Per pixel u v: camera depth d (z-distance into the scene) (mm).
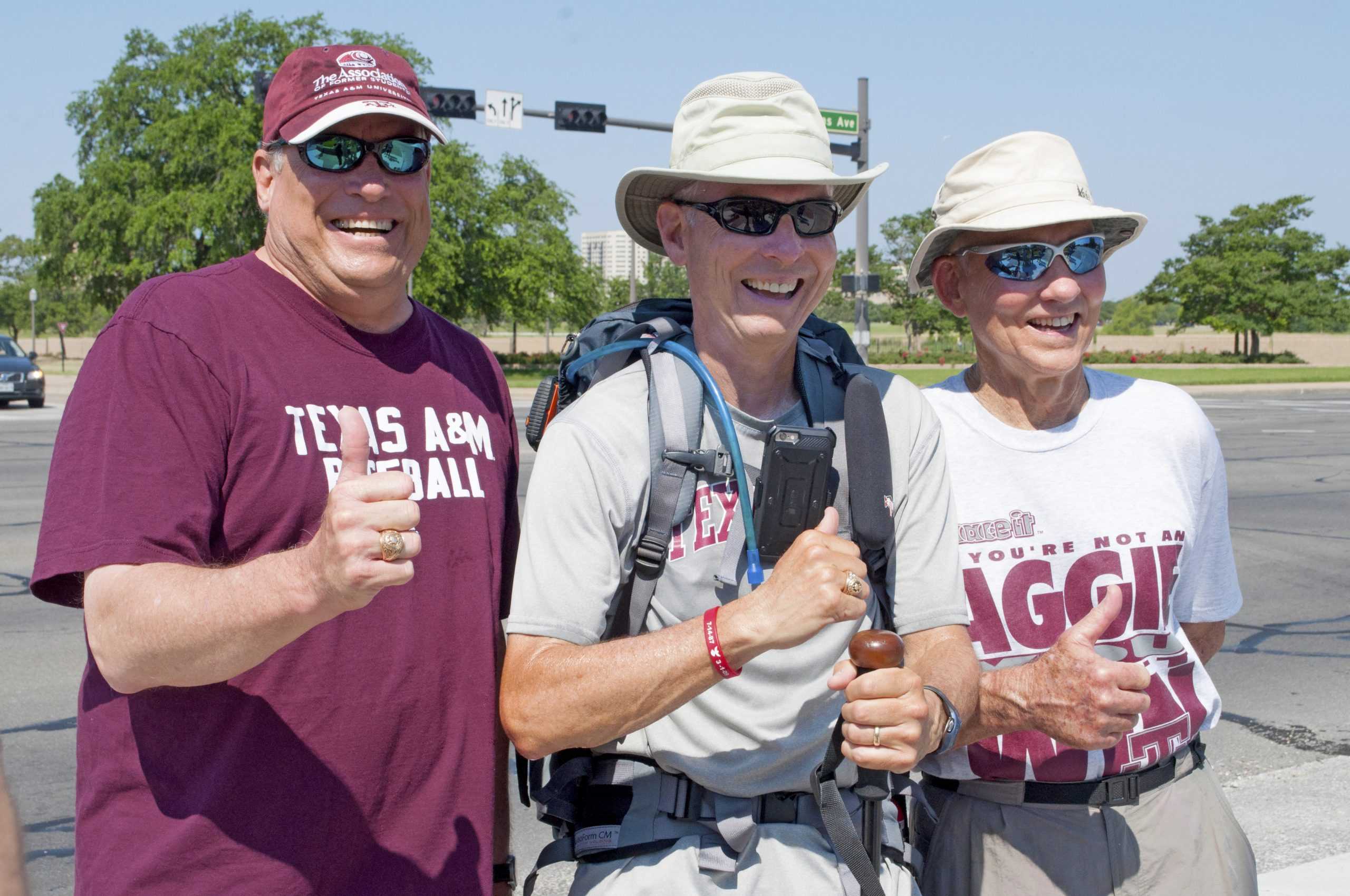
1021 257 2018
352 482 1303
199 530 1541
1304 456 14227
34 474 12203
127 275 35781
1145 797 1980
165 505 1508
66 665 5113
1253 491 10992
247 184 33812
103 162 36469
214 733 1552
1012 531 2029
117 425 1518
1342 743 4117
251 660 1403
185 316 1614
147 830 1531
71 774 3844
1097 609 1782
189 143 34875
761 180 1689
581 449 1639
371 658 1641
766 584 1472
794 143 1739
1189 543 2062
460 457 1813
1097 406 2096
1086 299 2021
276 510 1624
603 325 1850
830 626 1695
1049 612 2010
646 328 1815
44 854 3268
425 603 1709
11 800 939
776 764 1649
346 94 1704
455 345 1953
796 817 1680
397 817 1663
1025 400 2094
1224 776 3793
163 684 1464
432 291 38625
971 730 1860
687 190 1801
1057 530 2018
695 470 1668
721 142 1732
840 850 1563
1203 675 2082
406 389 1788
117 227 36375
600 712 1502
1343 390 31109
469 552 1778
